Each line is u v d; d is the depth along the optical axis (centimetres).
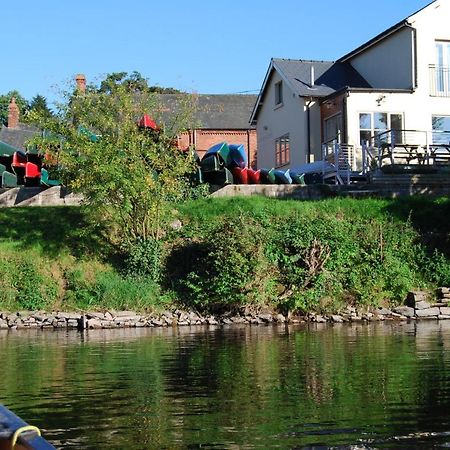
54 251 2434
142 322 2108
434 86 3328
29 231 2530
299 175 2961
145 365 1291
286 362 1286
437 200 2666
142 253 2342
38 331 2008
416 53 3303
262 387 1054
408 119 3297
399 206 2608
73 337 1831
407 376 1115
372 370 1177
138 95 2645
